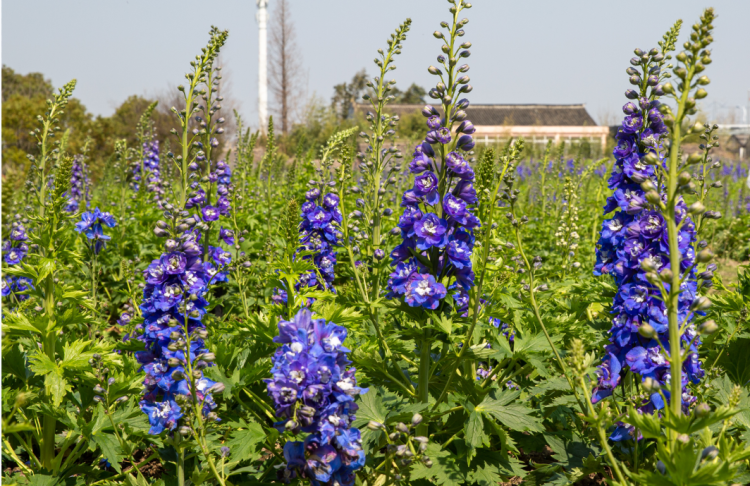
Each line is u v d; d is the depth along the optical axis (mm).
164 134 40188
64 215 4184
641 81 3918
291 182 10828
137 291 6219
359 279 4477
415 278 3686
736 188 18406
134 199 11617
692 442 2525
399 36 5555
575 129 71188
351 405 2855
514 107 88000
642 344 3379
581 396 3895
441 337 3816
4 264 5891
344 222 4438
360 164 5805
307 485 3021
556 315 5355
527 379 4918
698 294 3586
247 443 3412
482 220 4188
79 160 11836
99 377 3607
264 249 7027
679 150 2852
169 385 3195
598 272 3885
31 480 3627
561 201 9922
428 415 3574
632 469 3686
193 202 5289
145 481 3605
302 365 2686
